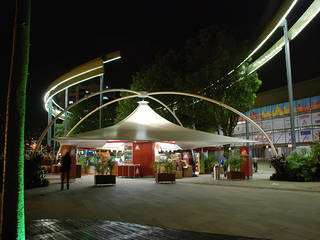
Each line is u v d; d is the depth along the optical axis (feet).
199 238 15.80
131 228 18.17
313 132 133.49
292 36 64.44
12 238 11.54
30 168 45.03
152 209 25.43
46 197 33.73
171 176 53.16
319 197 32.30
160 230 17.65
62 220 20.67
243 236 16.30
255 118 168.45
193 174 70.59
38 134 80.48
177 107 86.63
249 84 75.61
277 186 43.29
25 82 12.56
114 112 146.20
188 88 79.66
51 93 120.26
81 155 88.48
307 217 21.68
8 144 11.91
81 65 94.43
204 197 32.91
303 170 50.88
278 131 153.28
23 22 12.61
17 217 11.75
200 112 78.18
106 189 42.32
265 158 159.63
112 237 16.03
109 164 49.14
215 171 59.88
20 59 12.46
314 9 52.06
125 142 70.49
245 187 43.96
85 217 22.06
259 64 77.71
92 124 145.89
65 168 42.68
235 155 61.77
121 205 27.68
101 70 93.66
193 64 78.59
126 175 68.74
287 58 58.65
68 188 42.63
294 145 56.18
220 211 24.29
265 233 17.12
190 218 21.53
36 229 17.92
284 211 24.13
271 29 60.18
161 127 60.13
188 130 59.93
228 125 80.38
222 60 73.00
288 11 52.47
